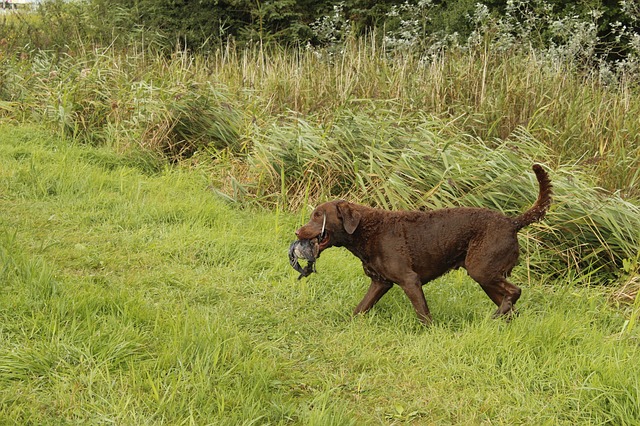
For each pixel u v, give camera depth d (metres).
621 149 8.32
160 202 7.59
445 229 5.11
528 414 4.02
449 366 4.49
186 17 19.61
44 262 5.28
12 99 11.04
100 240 6.43
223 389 3.93
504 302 5.16
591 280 6.85
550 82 9.96
